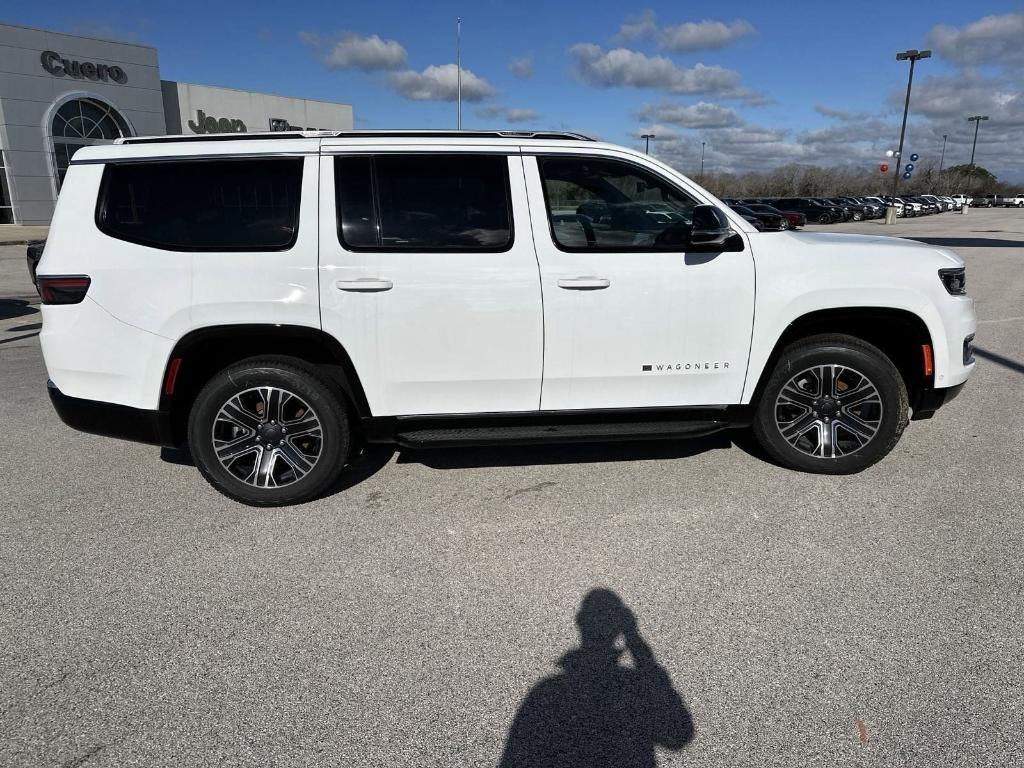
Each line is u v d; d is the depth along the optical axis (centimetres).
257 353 390
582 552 341
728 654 264
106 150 366
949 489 405
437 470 443
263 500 391
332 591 309
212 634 279
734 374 399
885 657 260
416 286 367
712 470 437
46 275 363
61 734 226
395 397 382
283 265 361
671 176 387
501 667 259
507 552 342
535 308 375
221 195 363
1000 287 1296
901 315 398
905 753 216
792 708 236
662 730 227
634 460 455
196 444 381
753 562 329
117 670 258
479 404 388
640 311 382
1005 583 308
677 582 313
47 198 3092
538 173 378
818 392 414
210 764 215
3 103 2900
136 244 361
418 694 245
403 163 372
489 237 374
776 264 389
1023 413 545
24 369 714
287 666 260
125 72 3231
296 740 224
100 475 442
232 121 3756
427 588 311
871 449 414
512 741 223
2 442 502
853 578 314
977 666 254
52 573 325
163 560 337
